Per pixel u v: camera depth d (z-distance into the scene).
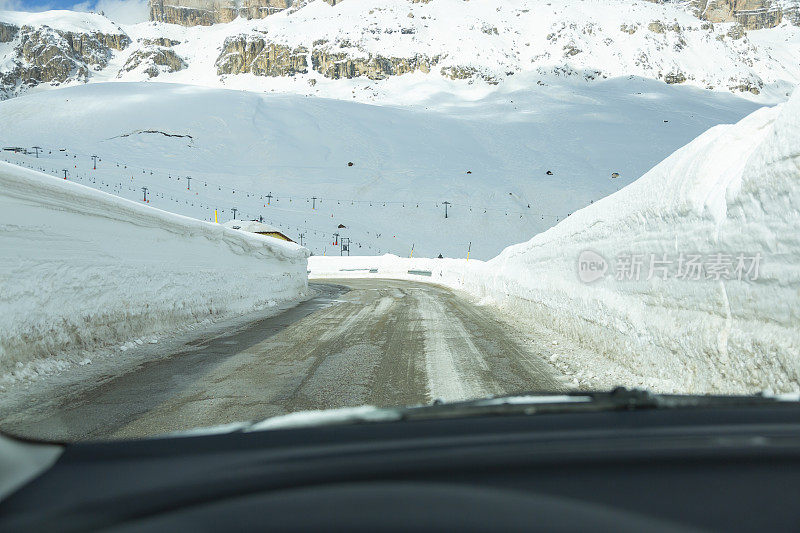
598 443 0.81
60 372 4.86
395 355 5.98
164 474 0.73
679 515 0.60
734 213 3.46
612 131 170.38
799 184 2.83
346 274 44.25
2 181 4.65
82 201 5.82
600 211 6.19
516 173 132.38
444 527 0.57
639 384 4.39
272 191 113.81
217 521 0.59
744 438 0.83
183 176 114.75
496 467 0.72
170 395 4.10
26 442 0.86
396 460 0.75
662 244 4.54
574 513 0.59
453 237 99.56
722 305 3.63
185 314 8.61
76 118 159.38
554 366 5.34
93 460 0.81
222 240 10.70
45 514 0.61
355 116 170.25
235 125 154.62
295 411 3.67
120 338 6.48
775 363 2.99
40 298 5.00
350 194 116.31
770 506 0.63
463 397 4.08
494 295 13.84
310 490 0.66
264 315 10.60
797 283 2.88
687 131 175.38
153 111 162.88
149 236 7.60
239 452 0.82
